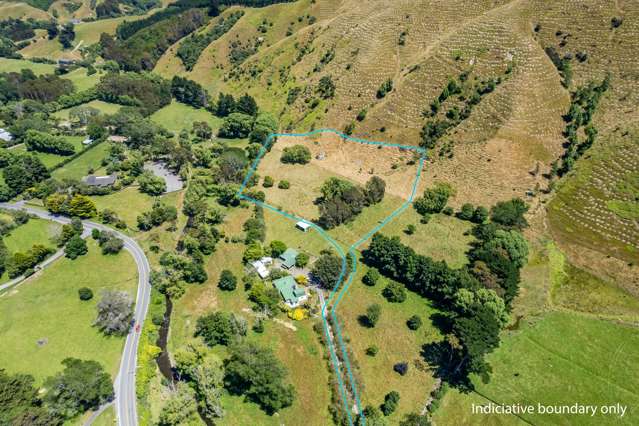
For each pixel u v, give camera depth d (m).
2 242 104.25
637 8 135.00
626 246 99.81
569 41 140.62
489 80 139.00
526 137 126.69
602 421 68.38
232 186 126.06
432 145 136.25
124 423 69.25
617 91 127.12
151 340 83.44
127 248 109.19
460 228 111.12
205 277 97.69
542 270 97.81
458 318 76.00
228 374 73.38
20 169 130.38
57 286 96.69
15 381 68.75
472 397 72.19
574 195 112.56
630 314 87.12
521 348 80.69
